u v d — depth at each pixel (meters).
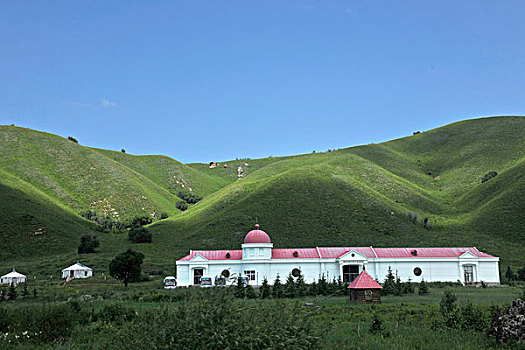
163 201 175.75
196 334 15.06
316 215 109.75
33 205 120.38
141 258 67.12
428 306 38.72
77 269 78.06
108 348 17.88
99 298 48.75
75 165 172.25
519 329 22.27
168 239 111.44
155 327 15.96
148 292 54.75
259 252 66.00
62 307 28.67
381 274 66.25
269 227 103.12
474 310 28.33
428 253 68.38
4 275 76.69
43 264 87.81
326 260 66.25
